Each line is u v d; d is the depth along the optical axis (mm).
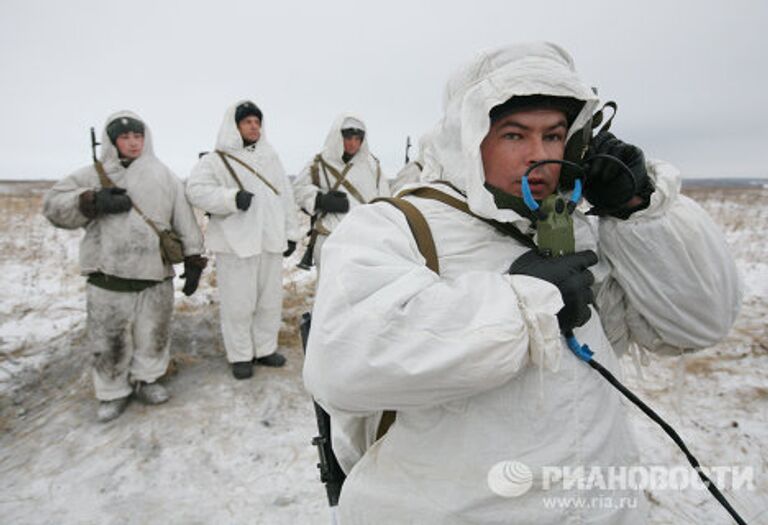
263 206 3875
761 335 4398
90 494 2672
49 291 6031
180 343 4508
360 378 796
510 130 990
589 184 1085
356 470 1070
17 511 2547
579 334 1023
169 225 3504
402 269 863
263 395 3705
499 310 800
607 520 946
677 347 1213
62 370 4066
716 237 1102
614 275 1152
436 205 1030
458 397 831
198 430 3248
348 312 822
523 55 980
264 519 2498
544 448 912
